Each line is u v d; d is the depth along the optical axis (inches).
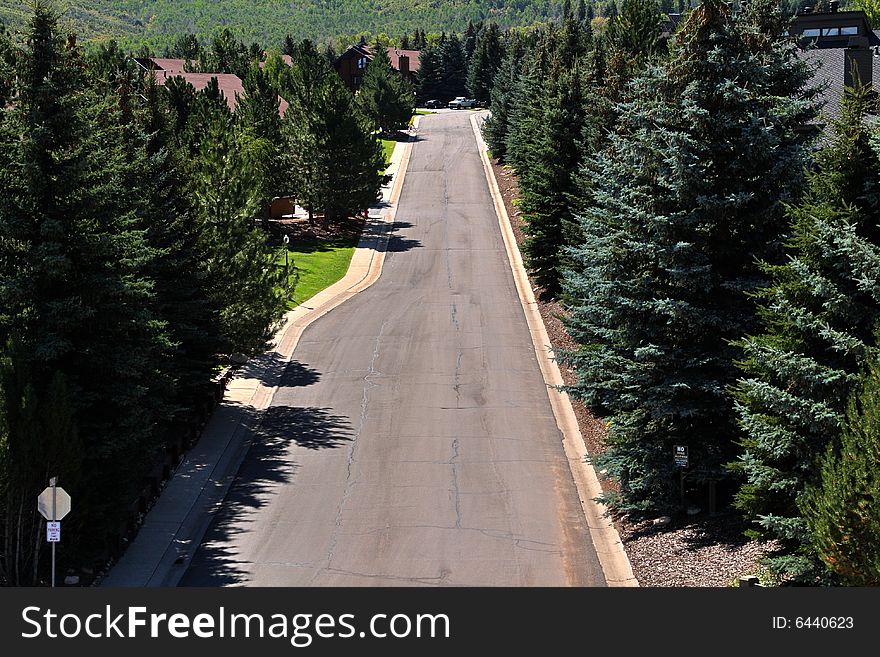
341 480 975.0
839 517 518.0
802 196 753.0
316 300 1808.6
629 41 1841.8
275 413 1197.7
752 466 636.7
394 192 2970.0
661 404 776.9
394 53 5659.5
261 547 814.5
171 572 765.9
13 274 748.6
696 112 763.4
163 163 1055.0
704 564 708.7
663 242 789.9
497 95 3508.9
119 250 776.9
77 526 737.0
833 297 605.6
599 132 1364.4
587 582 725.3
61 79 746.8
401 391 1282.0
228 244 1182.3
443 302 1790.1
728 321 776.9
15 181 745.6
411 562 774.5
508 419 1163.3
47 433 697.6
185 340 1059.9
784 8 1023.0
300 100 2659.9
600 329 850.8
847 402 593.3
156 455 1000.9
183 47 5684.1
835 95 1390.3
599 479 965.8
